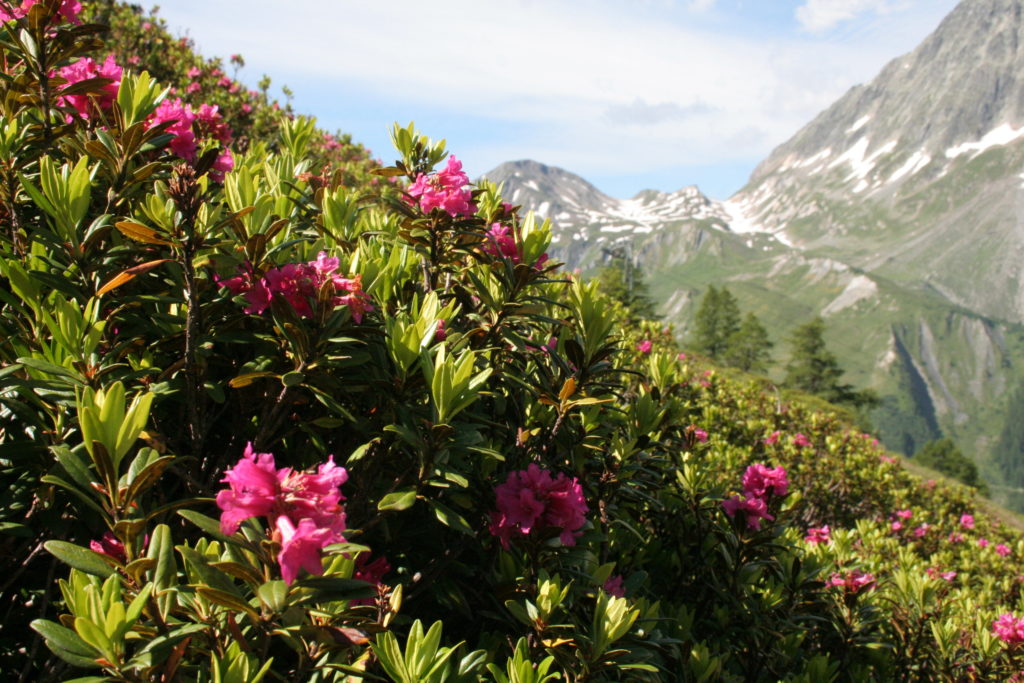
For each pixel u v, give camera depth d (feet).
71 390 5.87
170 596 4.60
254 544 4.27
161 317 6.89
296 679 5.02
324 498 4.22
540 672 6.16
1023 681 13.82
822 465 36.17
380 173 10.48
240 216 6.33
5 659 6.52
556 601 7.06
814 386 313.73
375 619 5.74
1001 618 14.57
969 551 32.99
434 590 7.39
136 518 4.98
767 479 11.89
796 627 12.01
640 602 8.98
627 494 10.69
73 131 8.42
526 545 7.67
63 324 5.88
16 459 6.18
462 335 8.25
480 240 9.05
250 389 7.05
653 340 38.22
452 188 8.84
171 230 6.10
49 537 6.60
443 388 6.36
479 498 8.14
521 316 9.03
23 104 8.66
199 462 7.04
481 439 6.63
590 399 8.41
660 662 9.02
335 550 4.23
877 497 36.99
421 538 7.88
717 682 10.11
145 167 7.38
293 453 7.78
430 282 9.57
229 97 29.22
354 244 9.27
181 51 32.50
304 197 10.09
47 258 6.46
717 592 11.64
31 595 6.86
